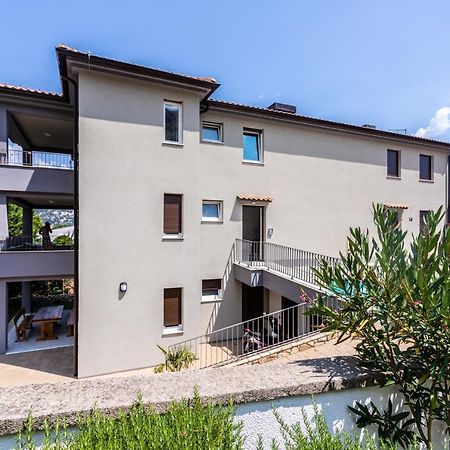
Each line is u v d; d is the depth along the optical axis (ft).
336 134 45.70
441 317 6.96
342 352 16.33
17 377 27.96
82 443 4.93
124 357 29.68
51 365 30.55
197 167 33.32
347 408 7.50
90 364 28.37
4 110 33.83
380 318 8.38
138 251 30.50
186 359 26.94
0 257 32.24
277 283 31.99
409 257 8.48
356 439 6.14
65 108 36.09
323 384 7.22
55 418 5.61
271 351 17.75
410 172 51.65
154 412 5.88
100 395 6.35
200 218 34.53
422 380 7.43
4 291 33.32
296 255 37.37
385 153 49.62
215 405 6.32
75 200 29.68
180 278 32.30
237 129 39.19
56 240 59.77
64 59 27.58
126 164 30.14
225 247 38.40
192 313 32.71
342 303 9.43
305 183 43.32
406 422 7.62
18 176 33.53
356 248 9.43
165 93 31.99
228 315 38.42
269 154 41.01
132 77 29.84
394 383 7.79
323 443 5.76
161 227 31.58
